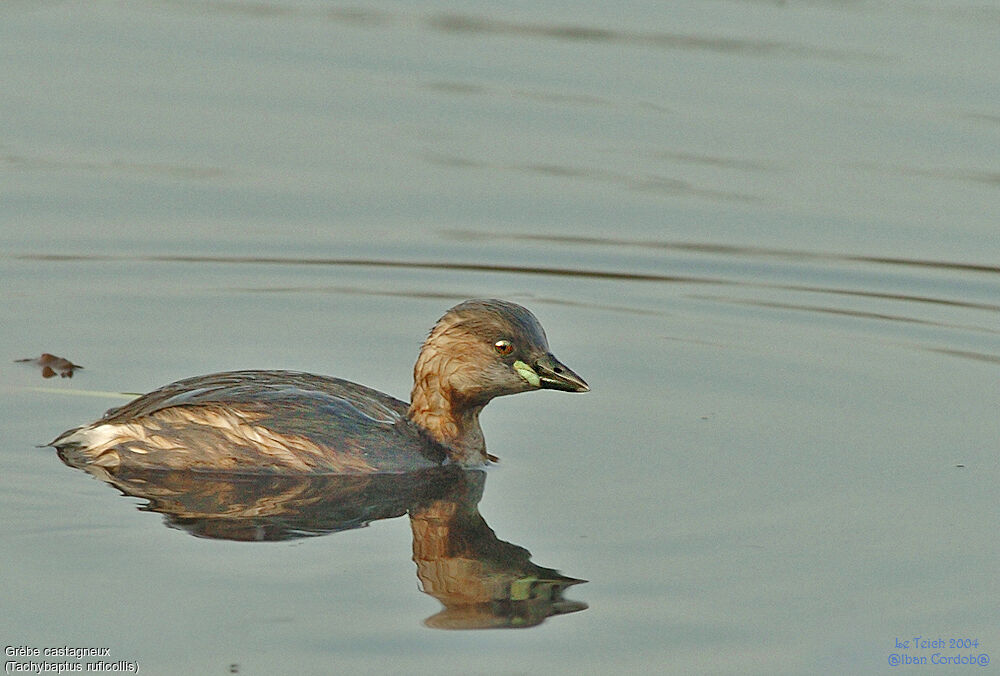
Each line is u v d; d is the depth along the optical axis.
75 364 14.99
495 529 11.84
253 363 15.25
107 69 23.08
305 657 9.88
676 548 11.49
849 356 15.95
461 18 25.53
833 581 11.02
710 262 18.25
